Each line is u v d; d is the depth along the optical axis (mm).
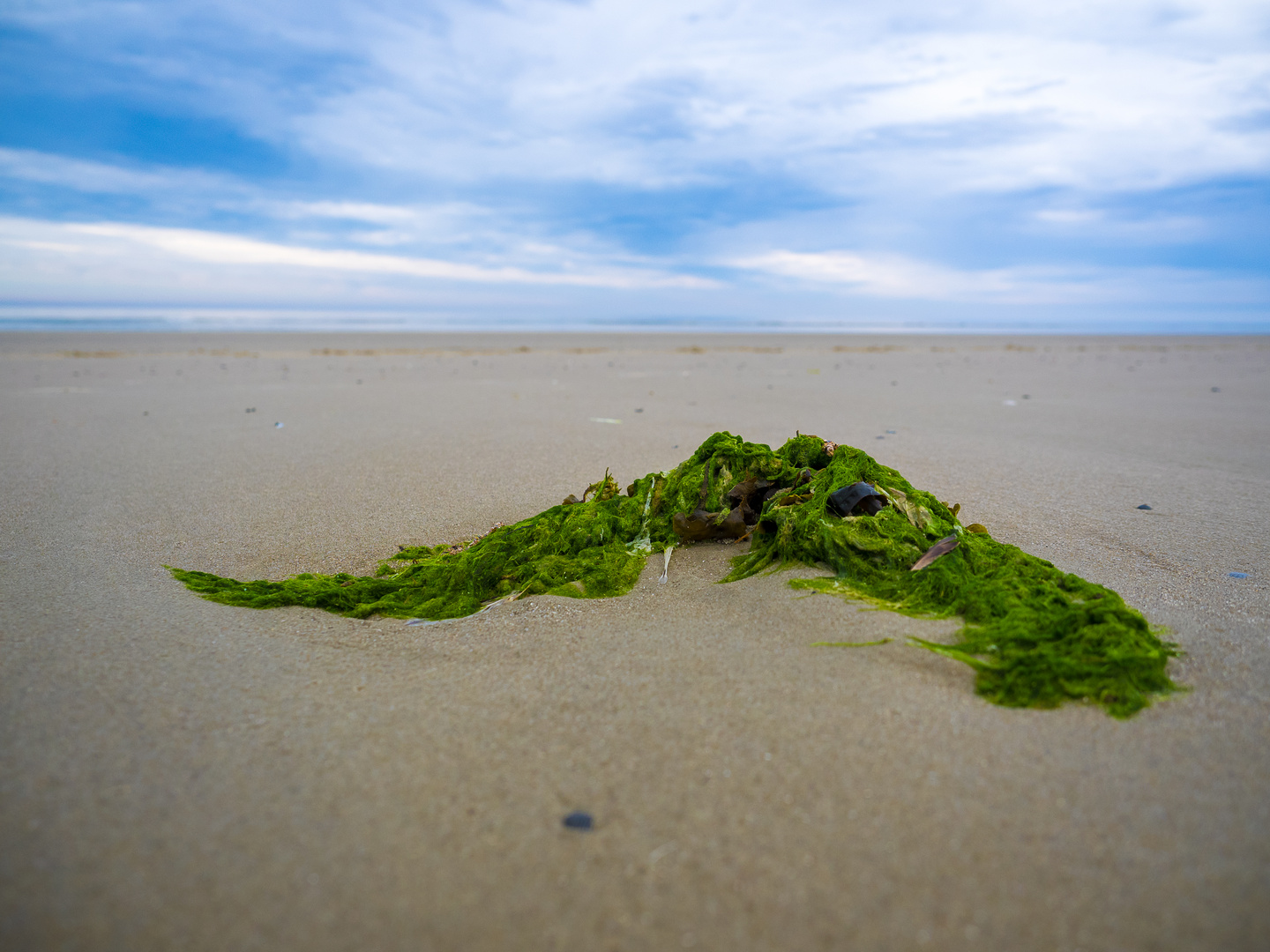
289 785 2107
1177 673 2703
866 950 1576
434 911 1679
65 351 19312
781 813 1981
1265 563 3980
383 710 2523
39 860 1800
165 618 3287
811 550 3627
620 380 14648
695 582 3602
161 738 2326
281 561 4215
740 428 8828
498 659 2898
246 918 1654
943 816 1959
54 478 6043
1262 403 11445
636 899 1711
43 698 2543
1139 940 1594
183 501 5379
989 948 1578
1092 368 18094
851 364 19266
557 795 2070
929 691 2564
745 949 1578
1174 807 1989
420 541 4559
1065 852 1836
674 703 2527
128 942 1583
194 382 13461
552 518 4141
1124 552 4199
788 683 2625
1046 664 2609
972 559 3383
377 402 10922
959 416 9945
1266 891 1710
